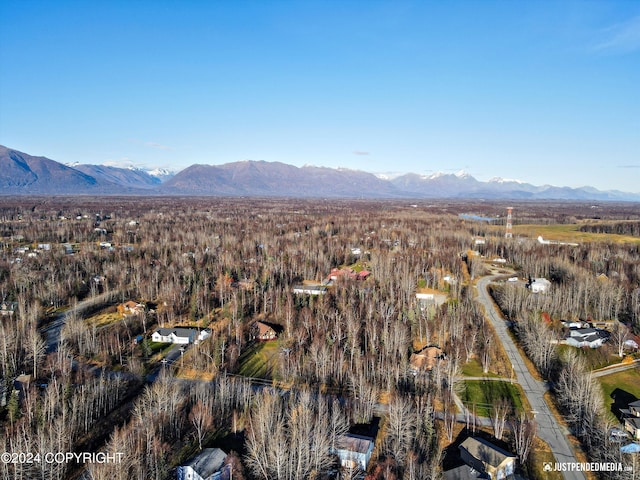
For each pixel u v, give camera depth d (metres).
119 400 95.25
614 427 86.25
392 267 196.12
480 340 127.75
